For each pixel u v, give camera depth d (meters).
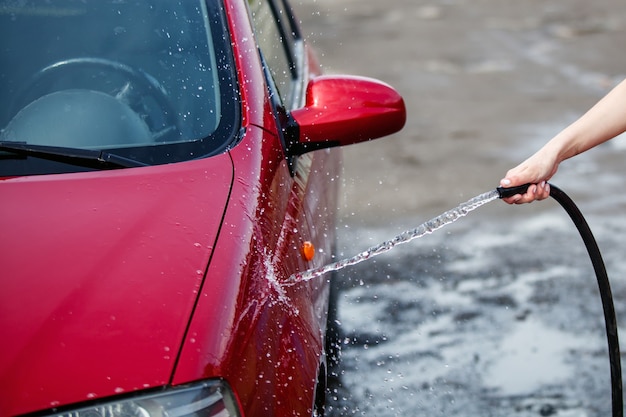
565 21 15.12
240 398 2.37
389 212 7.22
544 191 3.02
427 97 10.72
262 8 5.13
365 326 5.38
